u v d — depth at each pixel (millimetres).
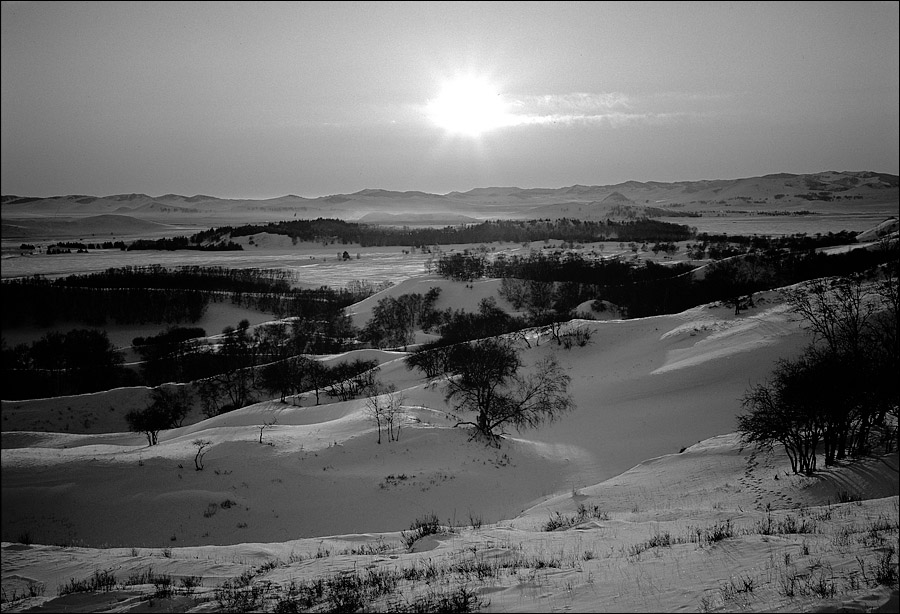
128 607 12625
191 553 21391
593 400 57562
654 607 9492
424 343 99125
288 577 15219
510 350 62344
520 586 11141
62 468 35781
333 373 73688
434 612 10180
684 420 49312
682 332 71688
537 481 37750
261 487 34531
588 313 106875
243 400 76125
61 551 21266
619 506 26469
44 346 84250
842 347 39188
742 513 20406
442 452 39750
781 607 9172
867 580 10211
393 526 30703
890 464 25375
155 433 53938
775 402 31266
